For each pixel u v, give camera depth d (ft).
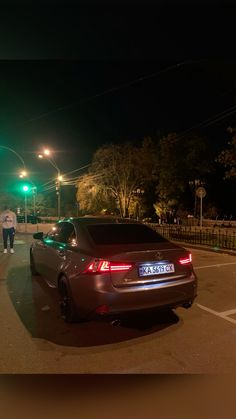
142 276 15.56
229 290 23.82
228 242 48.55
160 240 18.49
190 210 110.11
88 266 15.49
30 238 70.69
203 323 17.33
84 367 12.79
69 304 16.83
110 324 17.07
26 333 16.10
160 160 100.58
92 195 117.60
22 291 23.71
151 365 12.92
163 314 18.63
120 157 109.40
